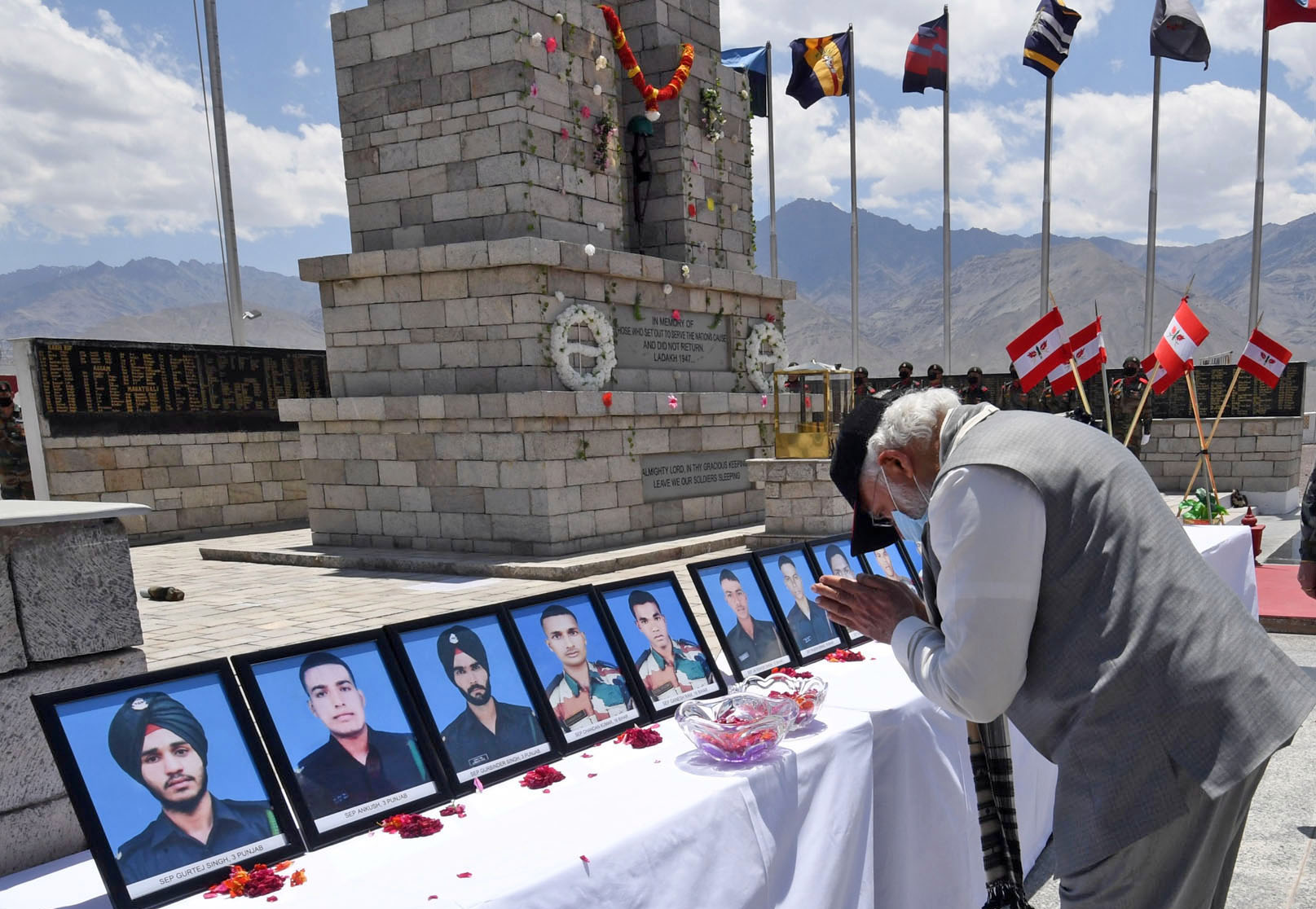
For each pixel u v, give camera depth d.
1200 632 1.79
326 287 12.11
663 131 13.26
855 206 23.14
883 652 3.41
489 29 10.79
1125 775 1.79
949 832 2.90
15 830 2.35
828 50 22.34
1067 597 1.84
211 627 7.80
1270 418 16.39
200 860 1.75
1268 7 18.42
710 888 2.02
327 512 12.34
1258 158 18.84
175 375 14.84
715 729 2.22
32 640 2.43
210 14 17.30
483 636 2.40
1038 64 20.34
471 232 11.22
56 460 13.52
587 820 1.96
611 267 11.56
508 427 10.81
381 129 11.70
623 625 2.76
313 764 1.97
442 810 2.05
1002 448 1.89
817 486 10.92
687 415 12.49
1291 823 4.02
